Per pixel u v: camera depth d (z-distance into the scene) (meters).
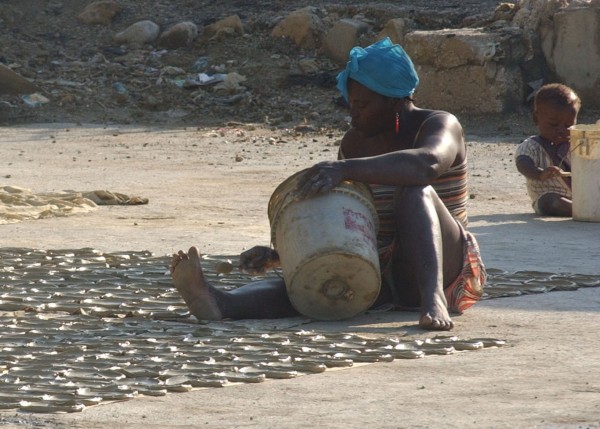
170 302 19.91
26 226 30.31
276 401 13.41
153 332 17.53
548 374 14.44
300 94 69.69
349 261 17.53
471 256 18.70
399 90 18.36
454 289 18.69
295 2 79.94
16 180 41.44
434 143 18.03
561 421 12.11
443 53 63.31
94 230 29.52
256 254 18.97
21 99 67.88
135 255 25.00
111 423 12.62
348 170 17.50
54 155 50.81
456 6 73.00
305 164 46.72
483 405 12.92
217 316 18.44
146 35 76.88
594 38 61.50
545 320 18.14
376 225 18.44
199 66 73.50
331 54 73.25
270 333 17.31
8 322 18.33
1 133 60.09
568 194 31.92
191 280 18.39
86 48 76.50
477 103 62.41
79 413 13.06
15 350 16.23
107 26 79.50
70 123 64.94
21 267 23.30
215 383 14.21
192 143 56.00
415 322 18.17
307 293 17.98
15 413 13.06
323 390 13.91
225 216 32.28
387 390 13.81
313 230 17.58
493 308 19.19
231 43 75.38
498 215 32.09
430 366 15.09
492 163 45.88
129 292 20.78
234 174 43.22
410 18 71.62
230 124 63.53
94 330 17.73
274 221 18.27
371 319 18.50
